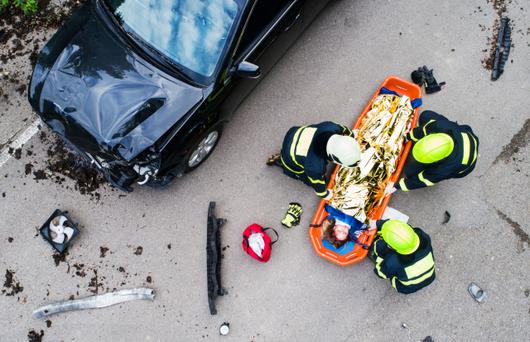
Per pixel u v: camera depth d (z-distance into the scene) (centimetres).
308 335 446
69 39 410
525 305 446
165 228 467
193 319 449
